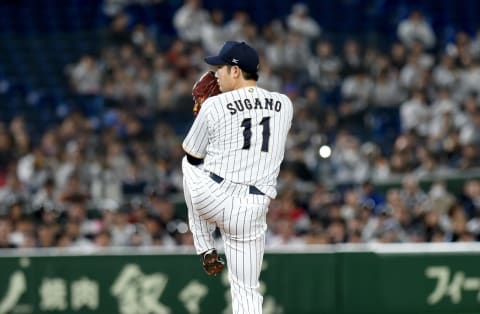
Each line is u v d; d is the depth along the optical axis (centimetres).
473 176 5762
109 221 4638
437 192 5328
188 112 6675
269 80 6531
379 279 3597
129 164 5788
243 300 2291
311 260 3594
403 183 5681
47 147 6100
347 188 5800
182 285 3578
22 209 4966
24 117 6956
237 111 2256
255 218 2253
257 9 7875
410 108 6425
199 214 2283
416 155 6041
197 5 7244
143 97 6706
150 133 6494
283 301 3584
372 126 6538
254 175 2252
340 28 7788
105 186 5700
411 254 3606
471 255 3612
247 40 7069
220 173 2247
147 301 3578
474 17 7950
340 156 5922
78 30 7869
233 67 2298
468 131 6266
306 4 7900
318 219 4912
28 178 5769
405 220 4822
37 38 7762
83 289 3581
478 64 6944
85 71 7012
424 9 7912
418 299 3603
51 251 3641
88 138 6191
